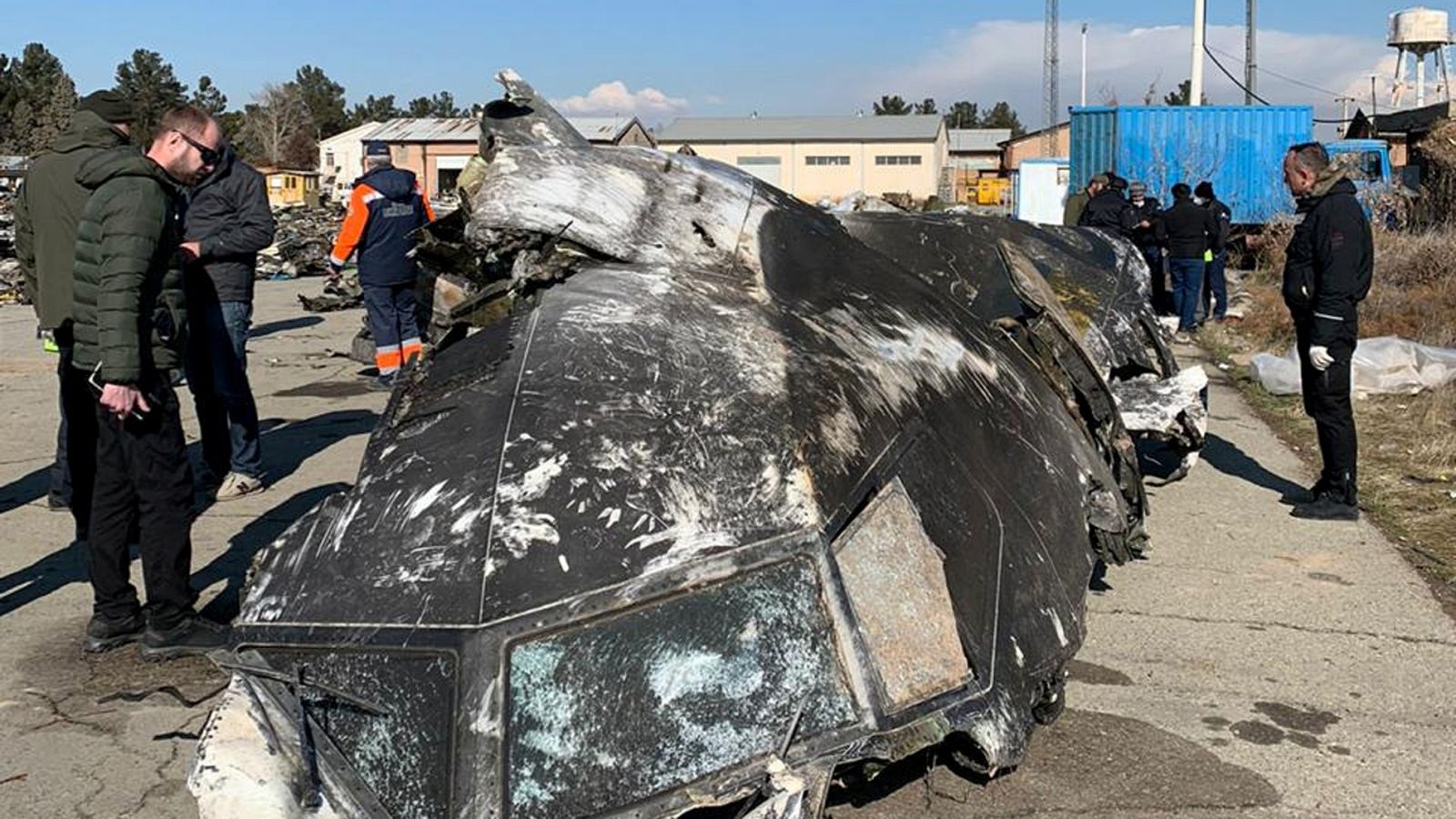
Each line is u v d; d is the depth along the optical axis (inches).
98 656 179.8
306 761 102.8
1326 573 215.8
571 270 155.3
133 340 161.9
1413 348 373.1
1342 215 238.5
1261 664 176.7
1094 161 874.8
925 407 142.7
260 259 816.3
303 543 122.8
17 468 290.0
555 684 104.1
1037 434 158.9
